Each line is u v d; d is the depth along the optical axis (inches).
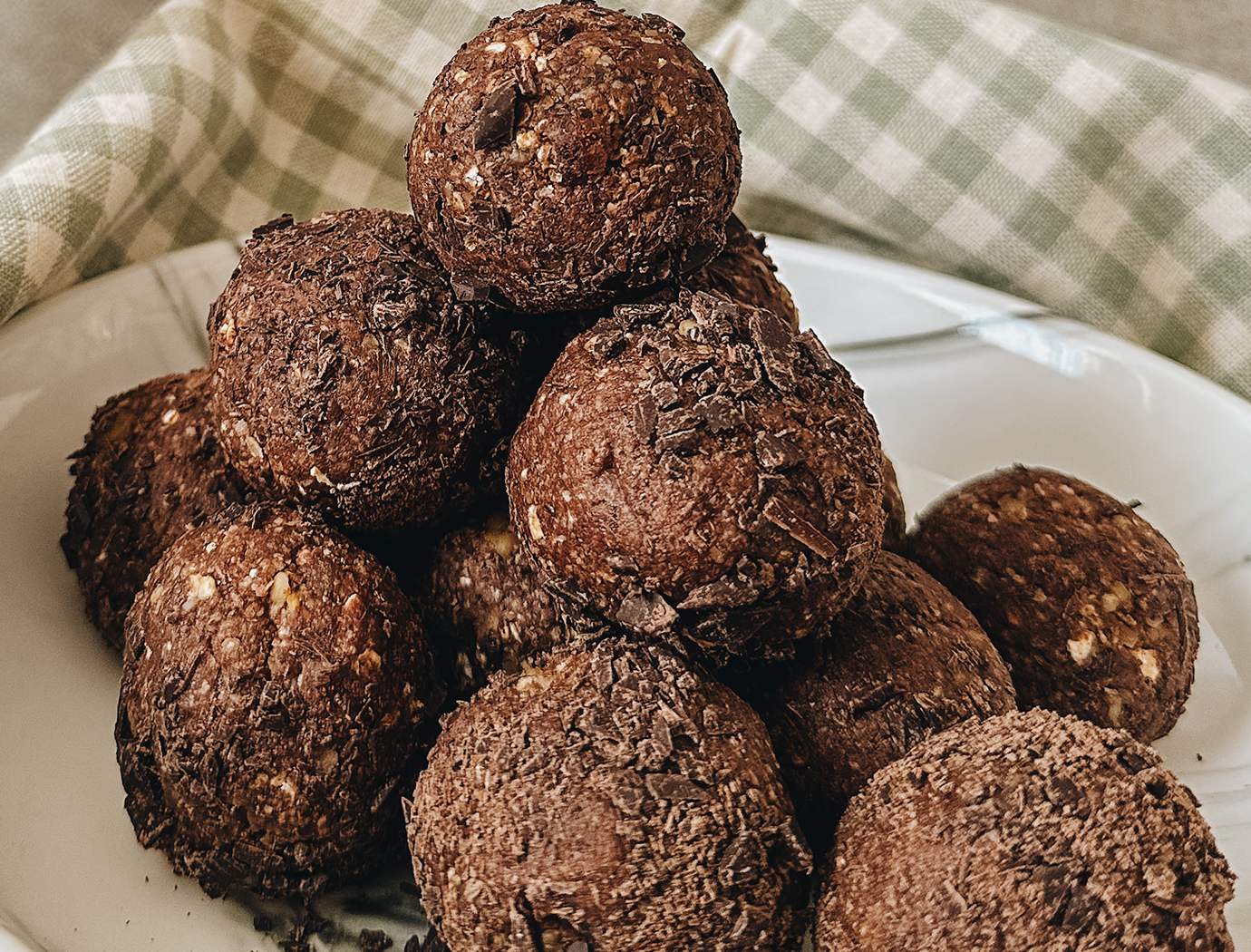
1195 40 10.7
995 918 4.3
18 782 5.6
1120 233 8.9
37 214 7.3
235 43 8.8
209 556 5.3
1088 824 4.4
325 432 5.4
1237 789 6.4
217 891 5.4
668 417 4.7
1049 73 8.9
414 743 5.3
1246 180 8.6
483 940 4.5
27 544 6.6
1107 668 6.2
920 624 5.6
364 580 5.3
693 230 5.1
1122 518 6.6
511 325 5.7
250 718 5.0
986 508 6.6
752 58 9.3
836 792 5.3
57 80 10.3
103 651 6.5
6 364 7.0
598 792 4.5
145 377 7.7
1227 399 8.0
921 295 8.7
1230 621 7.4
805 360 5.0
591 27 5.1
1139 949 4.3
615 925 4.4
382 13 9.0
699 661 5.1
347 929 5.5
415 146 5.3
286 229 6.0
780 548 4.7
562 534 4.9
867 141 9.1
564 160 4.9
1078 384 8.4
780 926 4.7
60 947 5.1
